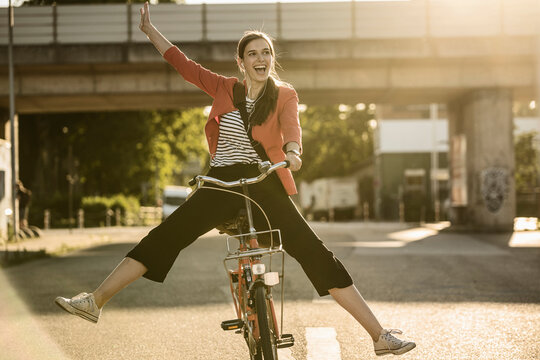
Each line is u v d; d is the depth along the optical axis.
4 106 28.47
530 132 54.06
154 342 6.36
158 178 54.94
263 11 26.92
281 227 4.40
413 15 27.34
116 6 26.78
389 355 5.69
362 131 62.81
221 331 6.88
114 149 45.22
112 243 22.41
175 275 12.09
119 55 26.33
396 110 59.66
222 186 4.35
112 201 45.56
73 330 7.00
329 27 27.11
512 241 21.23
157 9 26.77
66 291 10.18
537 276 11.56
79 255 17.17
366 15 27.20
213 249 18.98
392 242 20.91
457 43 27.19
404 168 57.44
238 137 4.39
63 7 26.69
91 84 27.38
